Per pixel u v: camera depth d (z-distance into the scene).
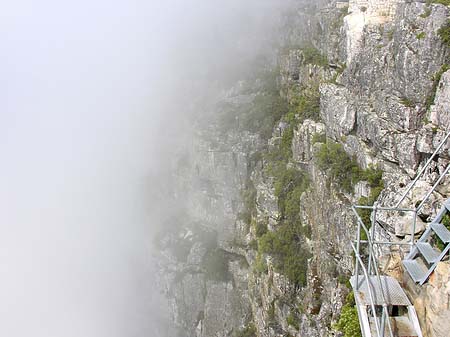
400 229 27.64
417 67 33.53
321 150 49.81
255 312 73.56
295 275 59.53
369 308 19.89
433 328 18.30
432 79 32.56
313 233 56.75
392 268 23.56
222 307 87.75
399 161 34.72
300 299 58.78
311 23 78.81
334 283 46.91
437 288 18.44
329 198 46.69
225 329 86.31
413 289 20.44
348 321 28.28
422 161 32.50
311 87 70.75
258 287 71.94
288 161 68.88
